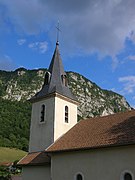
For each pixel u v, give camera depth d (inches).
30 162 914.1
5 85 6299.2
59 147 813.2
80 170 722.8
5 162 2358.5
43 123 1019.9
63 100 1055.6
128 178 623.5
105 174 662.5
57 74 1130.7
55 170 789.2
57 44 1237.1
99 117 949.8
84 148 719.7
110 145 661.9
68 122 1042.7
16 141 3449.8
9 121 3978.8
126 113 879.7
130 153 634.2
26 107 4744.1
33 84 6373.0
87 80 7509.8
